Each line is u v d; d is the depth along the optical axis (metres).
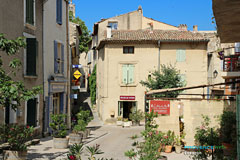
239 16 4.30
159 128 12.79
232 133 11.66
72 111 25.67
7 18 12.02
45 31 16.09
